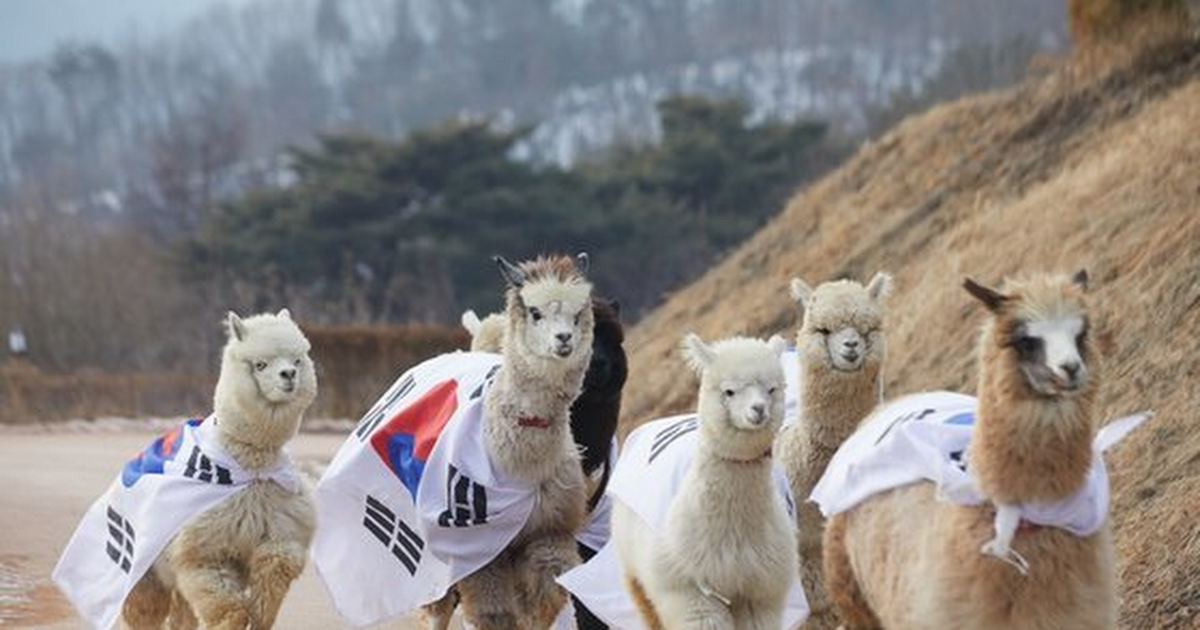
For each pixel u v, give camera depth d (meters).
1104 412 26.81
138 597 22.67
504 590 22.44
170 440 22.64
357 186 110.00
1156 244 31.47
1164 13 45.88
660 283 107.06
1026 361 15.85
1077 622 16.19
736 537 19.03
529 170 113.69
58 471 43.94
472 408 22.33
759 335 44.72
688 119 119.25
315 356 67.31
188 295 100.81
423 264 106.19
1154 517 23.06
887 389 34.34
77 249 101.19
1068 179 39.25
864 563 18.16
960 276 36.91
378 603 23.72
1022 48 130.38
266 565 21.66
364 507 23.70
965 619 16.34
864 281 43.53
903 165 49.44
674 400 42.47
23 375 71.62
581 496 22.50
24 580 29.05
